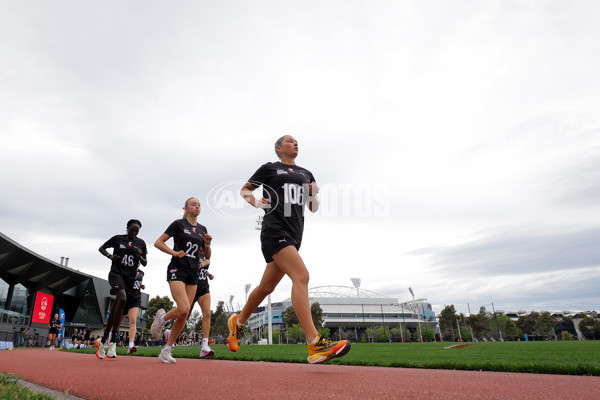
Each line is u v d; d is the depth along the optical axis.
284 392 1.94
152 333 5.50
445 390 1.99
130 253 6.70
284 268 3.27
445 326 105.94
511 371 3.69
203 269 6.93
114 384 2.39
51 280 47.75
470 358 5.70
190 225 5.56
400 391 1.96
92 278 52.81
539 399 1.71
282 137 3.99
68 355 7.13
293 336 76.00
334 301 142.25
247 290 67.62
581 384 2.30
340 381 2.40
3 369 3.68
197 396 1.85
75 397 2.02
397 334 107.00
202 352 6.46
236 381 2.44
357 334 128.38
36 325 46.16
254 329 139.38
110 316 6.14
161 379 2.62
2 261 37.97
